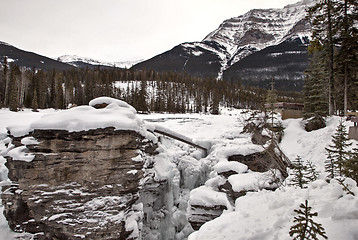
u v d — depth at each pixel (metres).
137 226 10.47
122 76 103.31
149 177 13.59
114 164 10.06
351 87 21.58
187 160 20.30
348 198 4.64
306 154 14.73
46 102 56.41
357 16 19.03
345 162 7.29
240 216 5.98
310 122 18.50
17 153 10.06
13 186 10.52
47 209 9.77
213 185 14.59
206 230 5.77
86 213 9.67
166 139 22.03
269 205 5.82
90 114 10.52
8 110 41.09
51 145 10.02
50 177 9.88
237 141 22.98
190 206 13.70
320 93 23.55
